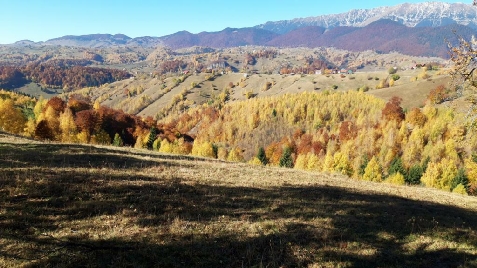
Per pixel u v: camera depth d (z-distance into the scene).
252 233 12.78
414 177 74.69
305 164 84.19
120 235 11.39
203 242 11.62
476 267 11.49
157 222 12.95
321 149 100.44
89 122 85.75
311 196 19.58
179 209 14.55
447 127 100.31
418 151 95.19
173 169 24.00
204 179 21.44
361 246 12.50
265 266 10.41
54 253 9.70
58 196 14.35
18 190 14.30
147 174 20.95
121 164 23.55
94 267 9.26
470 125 18.88
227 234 12.47
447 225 15.95
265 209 16.03
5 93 134.88
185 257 10.51
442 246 13.17
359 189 24.02
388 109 122.69
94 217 12.70
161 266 9.80
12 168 17.89
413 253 12.35
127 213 13.42
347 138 115.00
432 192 28.27
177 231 12.23
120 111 111.44
